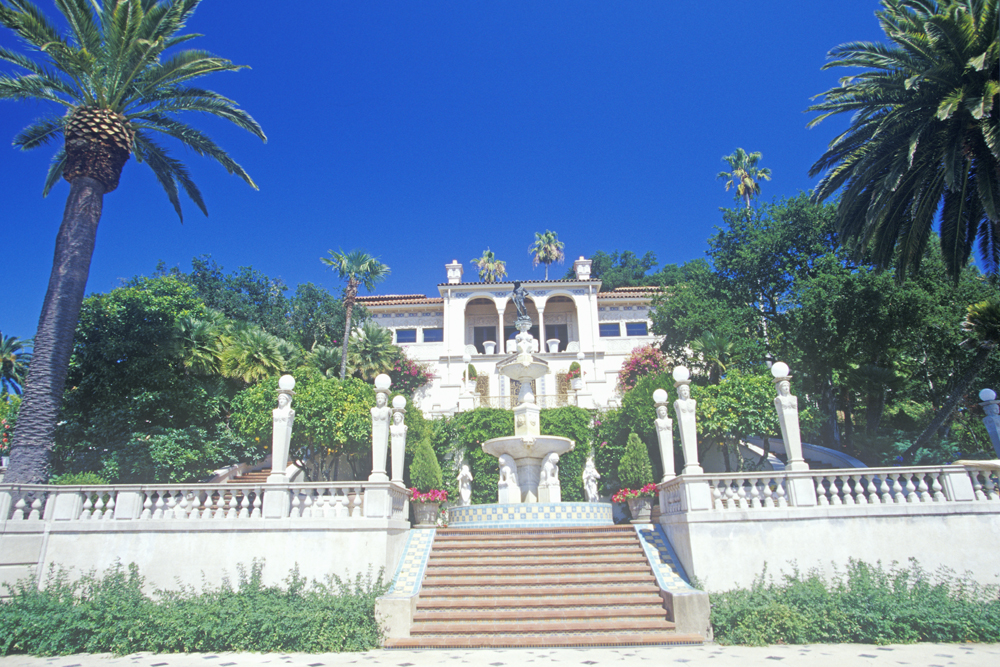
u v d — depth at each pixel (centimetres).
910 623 905
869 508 1081
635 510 1585
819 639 908
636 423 2277
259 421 1905
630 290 4150
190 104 1562
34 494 1119
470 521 1571
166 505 1192
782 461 2364
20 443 1166
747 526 1085
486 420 2475
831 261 2408
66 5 1346
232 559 1085
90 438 1688
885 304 2155
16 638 909
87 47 1385
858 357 2338
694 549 1078
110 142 1374
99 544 1090
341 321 3559
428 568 1197
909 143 1420
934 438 2189
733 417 1998
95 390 1780
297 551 1091
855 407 2808
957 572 1035
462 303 3853
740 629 911
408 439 2366
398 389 3338
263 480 2094
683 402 1219
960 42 1395
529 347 1797
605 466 2394
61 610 953
